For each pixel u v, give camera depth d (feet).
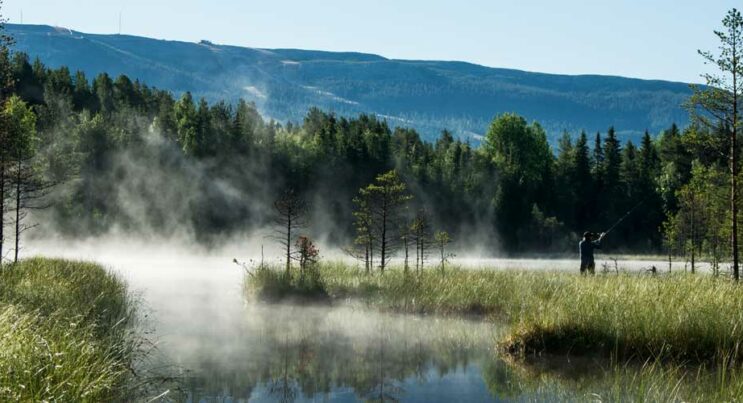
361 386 36.45
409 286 68.03
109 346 35.14
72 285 55.57
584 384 35.94
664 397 32.50
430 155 304.30
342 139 283.38
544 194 279.28
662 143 326.65
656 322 41.98
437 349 46.24
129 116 295.48
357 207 253.03
